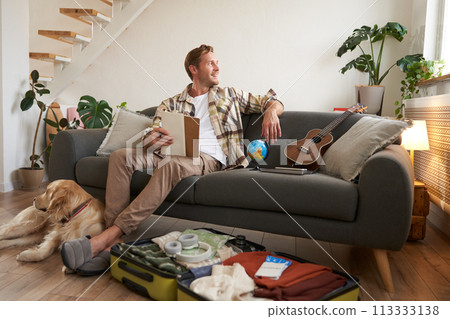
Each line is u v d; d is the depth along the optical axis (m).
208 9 4.32
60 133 2.38
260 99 2.41
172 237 1.75
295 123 2.34
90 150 2.45
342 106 4.08
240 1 4.23
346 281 1.36
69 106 4.19
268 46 4.20
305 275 1.38
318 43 4.08
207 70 2.30
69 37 4.19
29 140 3.48
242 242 1.72
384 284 1.58
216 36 4.33
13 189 3.27
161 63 4.54
